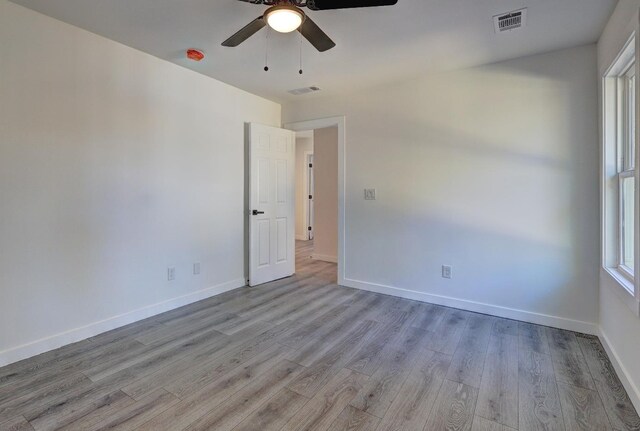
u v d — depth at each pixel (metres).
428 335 2.70
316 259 5.76
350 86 3.72
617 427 1.64
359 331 2.78
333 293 3.80
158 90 3.06
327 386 1.99
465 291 3.26
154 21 2.38
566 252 2.80
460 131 3.23
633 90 2.26
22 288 2.26
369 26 2.39
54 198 2.41
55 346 2.43
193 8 2.21
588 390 1.95
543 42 2.63
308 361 2.28
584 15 2.23
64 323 2.48
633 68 2.23
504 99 3.01
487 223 3.13
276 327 2.85
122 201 2.83
